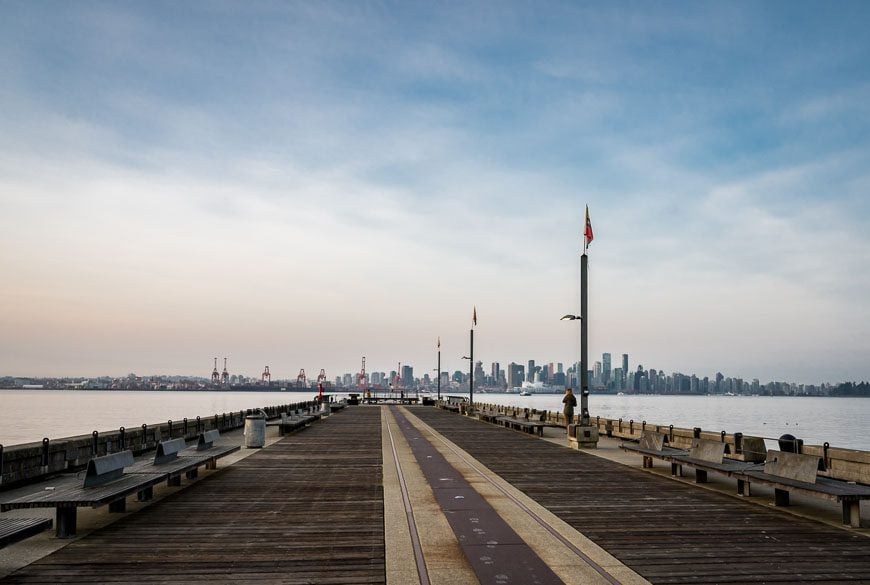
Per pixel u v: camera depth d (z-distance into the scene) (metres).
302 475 16.89
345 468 18.30
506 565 8.86
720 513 12.23
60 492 10.70
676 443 24.11
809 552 9.58
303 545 9.86
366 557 9.24
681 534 10.60
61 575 8.40
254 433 24.33
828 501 13.41
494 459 20.69
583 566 8.84
